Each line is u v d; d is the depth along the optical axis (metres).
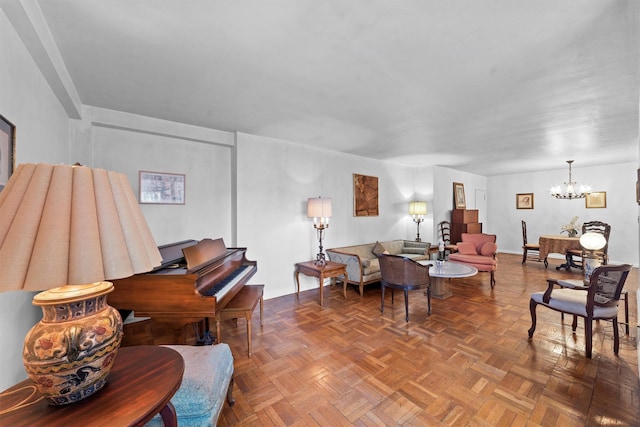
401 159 5.48
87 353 0.80
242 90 2.37
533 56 1.86
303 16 1.47
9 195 0.75
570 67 1.99
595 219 6.33
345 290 3.96
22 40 1.47
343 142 4.15
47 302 0.78
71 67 1.98
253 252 3.72
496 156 5.16
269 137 3.86
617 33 1.61
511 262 6.44
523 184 7.43
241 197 3.62
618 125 3.28
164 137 3.24
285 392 1.86
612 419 1.57
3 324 1.29
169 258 2.39
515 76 2.13
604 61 1.92
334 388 1.90
